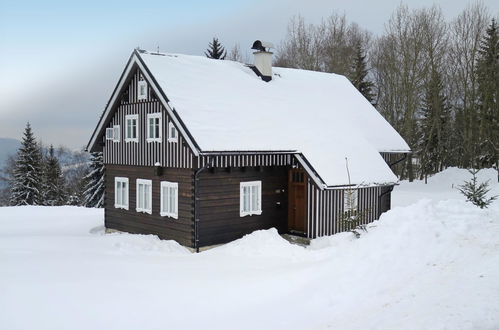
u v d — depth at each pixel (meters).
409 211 12.23
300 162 19.27
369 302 8.55
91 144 23.12
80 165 77.38
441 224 11.24
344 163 20.08
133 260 14.07
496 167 37.97
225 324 8.49
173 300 9.90
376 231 11.96
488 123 38.66
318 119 22.31
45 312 9.06
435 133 44.41
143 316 9.00
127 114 21.27
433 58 43.91
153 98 19.67
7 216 28.05
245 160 18.25
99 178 46.53
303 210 20.17
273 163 19.06
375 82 53.09
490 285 8.23
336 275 10.20
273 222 20.11
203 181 17.78
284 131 19.94
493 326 6.89
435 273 9.20
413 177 43.78
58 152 81.25
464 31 44.31
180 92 18.72
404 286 8.88
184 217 18.12
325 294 9.29
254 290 10.34
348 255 11.19
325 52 51.81
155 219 19.81
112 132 22.38
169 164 18.77
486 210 12.20
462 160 45.94
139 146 20.58
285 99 22.52
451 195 32.59
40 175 50.72
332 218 19.45
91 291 10.34
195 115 17.91
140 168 20.69
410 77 43.31
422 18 43.06
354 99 26.55
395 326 7.39
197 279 11.59
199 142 16.77
